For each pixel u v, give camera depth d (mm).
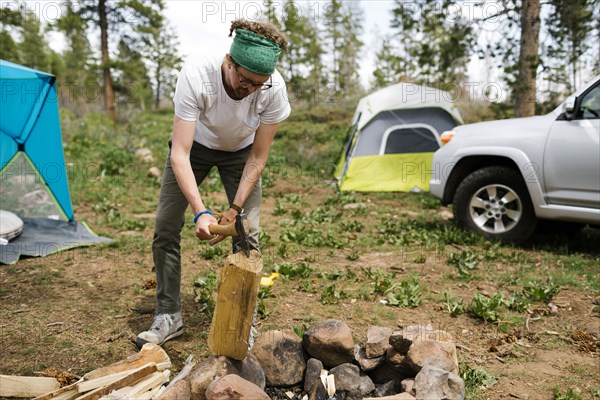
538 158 5152
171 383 2211
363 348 2531
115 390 2146
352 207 7574
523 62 9398
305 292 3961
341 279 4258
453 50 9633
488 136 5590
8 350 2871
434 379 2059
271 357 2439
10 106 5477
